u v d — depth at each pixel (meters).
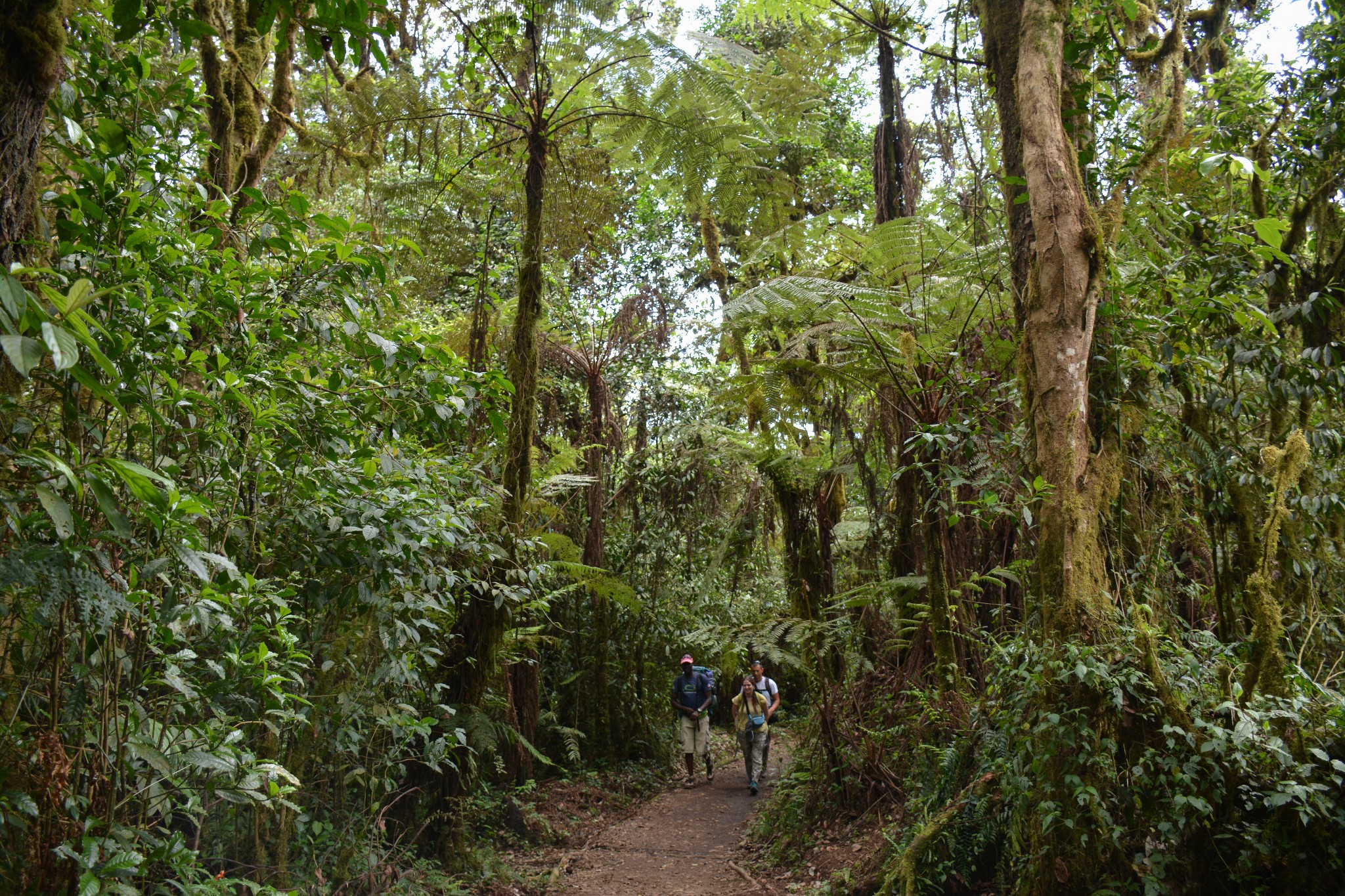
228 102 4.93
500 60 6.73
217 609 2.64
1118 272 3.96
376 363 3.84
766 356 8.80
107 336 2.27
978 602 5.71
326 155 6.90
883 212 8.14
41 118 2.03
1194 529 4.29
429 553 4.77
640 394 11.03
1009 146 4.54
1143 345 3.87
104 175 2.63
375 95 6.62
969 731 4.67
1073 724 3.11
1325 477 4.14
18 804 2.01
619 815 7.97
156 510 1.99
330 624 3.99
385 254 3.72
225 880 2.83
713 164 6.94
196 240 3.09
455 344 7.40
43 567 2.00
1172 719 3.06
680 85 6.52
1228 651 3.33
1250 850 2.87
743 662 10.51
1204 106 5.80
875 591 6.45
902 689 6.06
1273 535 3.26
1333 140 5.01
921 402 5.63
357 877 4.29
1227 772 2.97
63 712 2.46
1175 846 3.06
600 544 9.27
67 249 2.46
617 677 9.99
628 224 8.77
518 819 6.72
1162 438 4.03
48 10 1.99
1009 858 3.88
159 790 2.74
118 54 3.20
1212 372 4.33
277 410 3.33
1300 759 2.91
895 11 8.08
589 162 7.29
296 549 3.68
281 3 2.75
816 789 6.34
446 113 6.77
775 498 8.40
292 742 3.87
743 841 6.89
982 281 5.94
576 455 8.59
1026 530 4.23
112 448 2.64
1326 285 4.89
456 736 4.63
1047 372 3.63
